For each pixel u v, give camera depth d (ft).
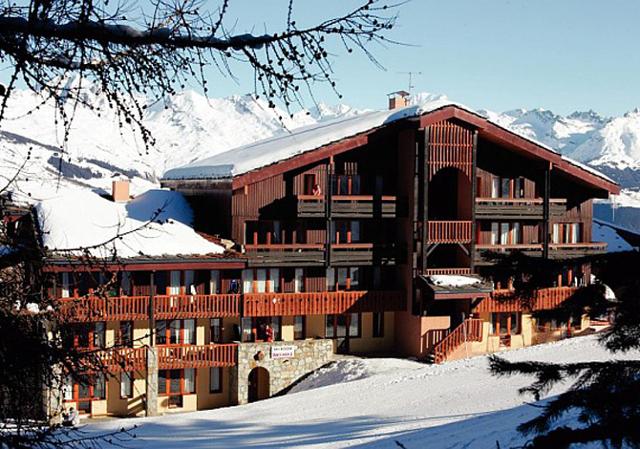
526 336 126.11
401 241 120.57
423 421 85.05
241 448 78.13
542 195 127.03
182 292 108.47
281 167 112.16
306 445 77.71
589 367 25.81
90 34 16.51
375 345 122.72
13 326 20.11
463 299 121.08
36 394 20.94
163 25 16.74
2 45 16.43
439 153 116.78
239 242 112.47
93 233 99.66
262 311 110.32
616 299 25.79
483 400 92.89
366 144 118.32
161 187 147.64
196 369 110.32
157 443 81.05
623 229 157.89
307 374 115.24
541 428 24.72
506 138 120.26
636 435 22.18
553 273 25.53
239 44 16.70
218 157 144.36
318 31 16.39
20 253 21.22
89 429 88.99
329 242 114.32
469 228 118.11
